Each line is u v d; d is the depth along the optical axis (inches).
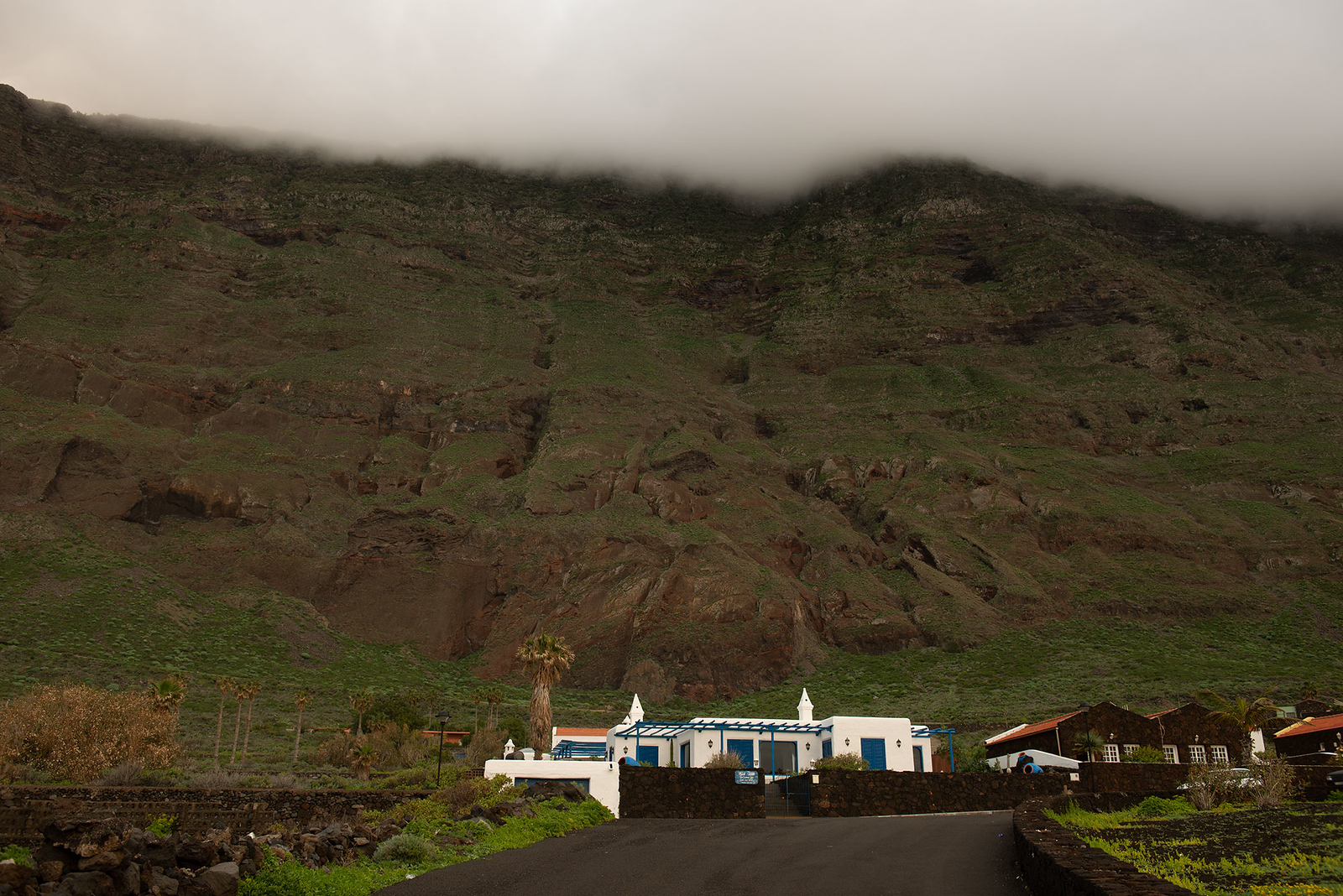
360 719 2797.7
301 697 2551.7
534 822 952.9
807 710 2226.9
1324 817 824.3
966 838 879.1
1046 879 516.4
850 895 590.2
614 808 1204.5
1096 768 1424.7
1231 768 1237.1
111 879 455.5
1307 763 1772.9
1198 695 2440.9
